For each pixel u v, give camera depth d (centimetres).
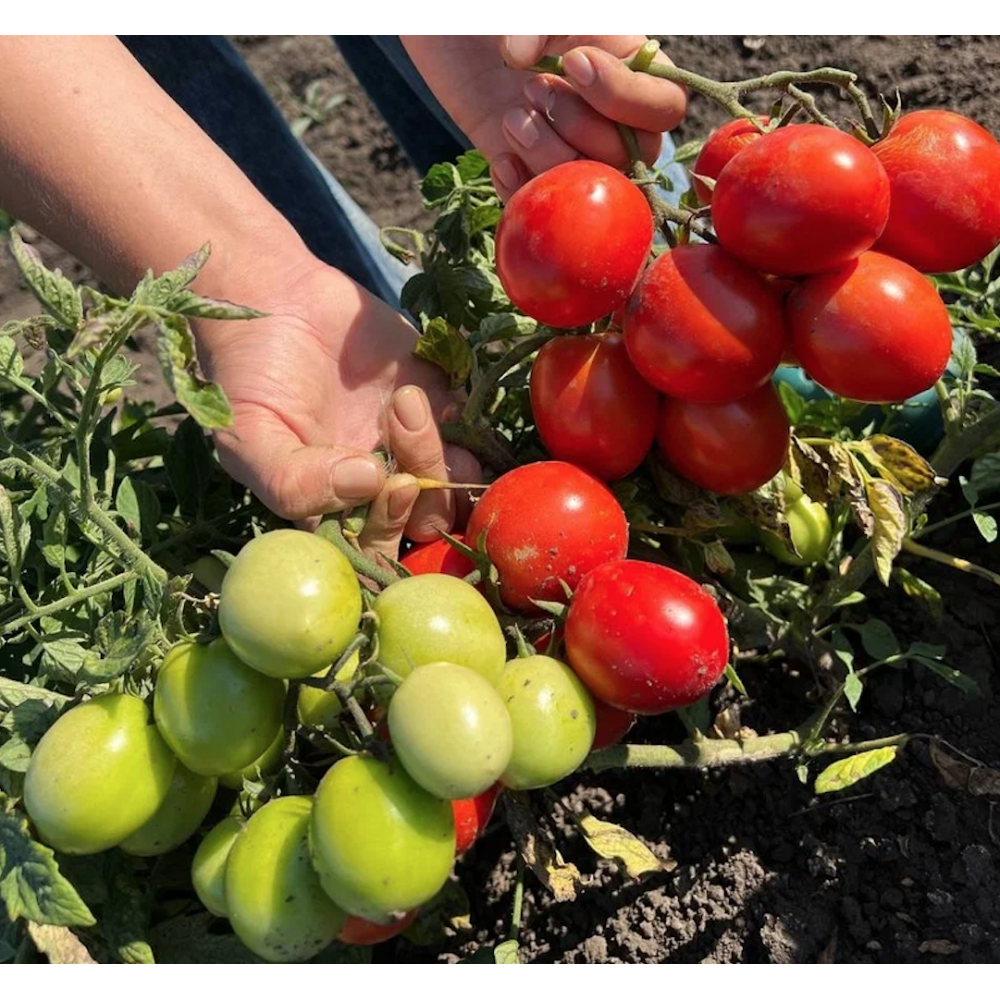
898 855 52
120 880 44
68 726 37
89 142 50
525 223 40
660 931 53
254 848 36
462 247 55
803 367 41
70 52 51
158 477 60
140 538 52
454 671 35
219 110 77
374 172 95
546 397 44
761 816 54
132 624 39
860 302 38
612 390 43
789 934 51
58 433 55
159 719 37
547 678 38
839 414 58
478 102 58
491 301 56
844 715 56
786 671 58
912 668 57
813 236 37
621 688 38
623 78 47
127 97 52
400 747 34
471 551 41
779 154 37
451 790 33
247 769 41
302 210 79
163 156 52
